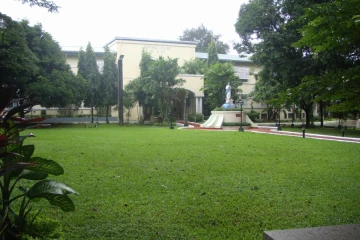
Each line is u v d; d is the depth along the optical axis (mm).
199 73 35562
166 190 5242
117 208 4309
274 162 7945
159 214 4102
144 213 4137
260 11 20578
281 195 5000
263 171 6824
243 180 5980
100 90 29062
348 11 2324
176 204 4516
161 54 36312
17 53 19781
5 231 2377
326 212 4199
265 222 3850
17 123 2365
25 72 21062
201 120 32250
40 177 2754
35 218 2801
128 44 34844
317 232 2467
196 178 6102
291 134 17844
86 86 27531
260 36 21422
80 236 3402
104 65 29406
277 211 4246
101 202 4559
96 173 6461
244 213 4164
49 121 30609
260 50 20844
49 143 11531
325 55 15172
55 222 2830
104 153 9125
